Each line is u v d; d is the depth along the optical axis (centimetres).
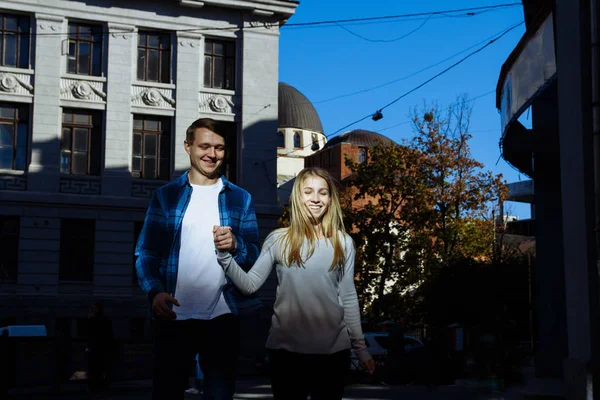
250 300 455
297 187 427
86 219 3169
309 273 420
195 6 3366
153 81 3366
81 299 3097
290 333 418
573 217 1142
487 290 2553
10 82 3136
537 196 1680
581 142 1118
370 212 4150
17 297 3019
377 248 4075
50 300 3056
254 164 3409
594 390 1048
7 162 3138
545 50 1339
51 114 3172
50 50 3197
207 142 466
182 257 451
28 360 1547
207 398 445
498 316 2070
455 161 4272
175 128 3338
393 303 4056
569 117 1166
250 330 3278
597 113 1084
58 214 3120
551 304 1627
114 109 3259
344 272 429
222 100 3419
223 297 448
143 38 3369
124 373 1667
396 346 2012
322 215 430
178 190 464
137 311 3167
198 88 3384
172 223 455
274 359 424
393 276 4222
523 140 1603
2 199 3047
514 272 2569
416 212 4175
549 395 1277
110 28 3278
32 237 3078
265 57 3475
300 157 9931
